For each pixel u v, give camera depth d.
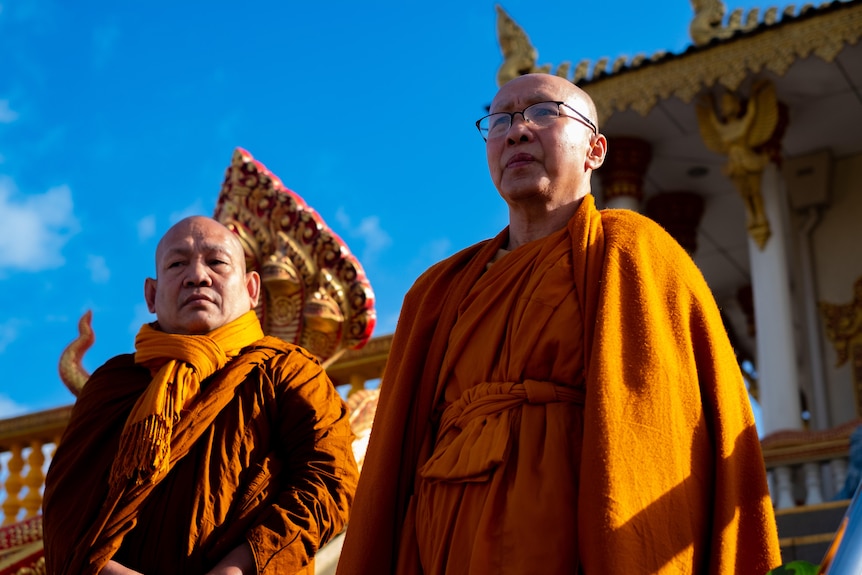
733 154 16.12
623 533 3.22
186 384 4.03
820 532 8.61
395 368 4.01
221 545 3.79
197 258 4.38
